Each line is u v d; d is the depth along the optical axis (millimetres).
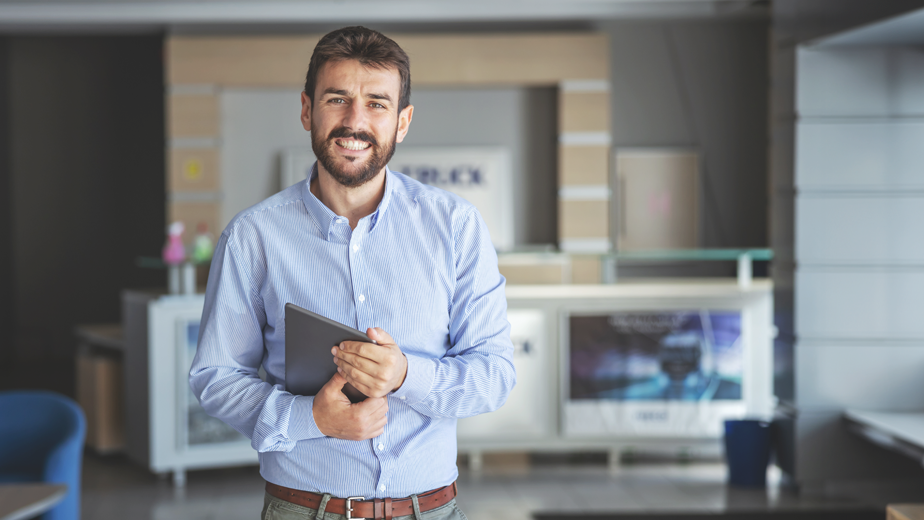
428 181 7840
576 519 4371
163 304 4973
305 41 7648
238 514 4477
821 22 4414
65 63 10602
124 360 5453
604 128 7793
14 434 3584
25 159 10586
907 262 4680
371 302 1570
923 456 3953
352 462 1546
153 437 4961
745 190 8016
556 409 5301
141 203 10773
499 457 5695
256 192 7801
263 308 1623
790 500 4668
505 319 1646
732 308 5266
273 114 7793
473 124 7895
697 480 5102
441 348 1611
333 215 1556
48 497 2307
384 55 1500
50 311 10695
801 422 4719
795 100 4668
